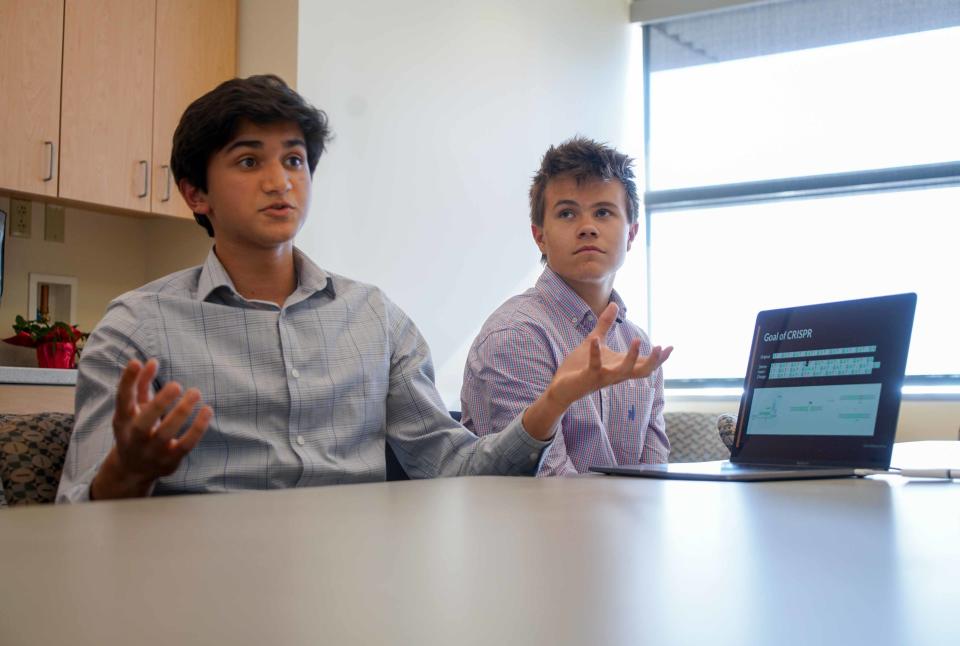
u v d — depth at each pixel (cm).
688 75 548
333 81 361
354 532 51
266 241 147
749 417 145
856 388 128
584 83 510
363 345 152
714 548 47
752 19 532
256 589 34
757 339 149
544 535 51
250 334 142
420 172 402
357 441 149
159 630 28
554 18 489
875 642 27
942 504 76
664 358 113
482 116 439
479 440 143
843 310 135
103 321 138
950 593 36
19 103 297
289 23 348
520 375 179
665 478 112
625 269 530
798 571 40
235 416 139
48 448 132
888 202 502
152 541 47
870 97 506
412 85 399
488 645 26
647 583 37
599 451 175
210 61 352
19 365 328
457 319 421
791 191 517
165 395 87
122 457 91
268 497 75
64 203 333
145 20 331
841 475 116
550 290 195
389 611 31
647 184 554
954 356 483
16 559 41
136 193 329
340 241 361
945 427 454
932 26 495
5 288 328
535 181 209
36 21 302
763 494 83
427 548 46
